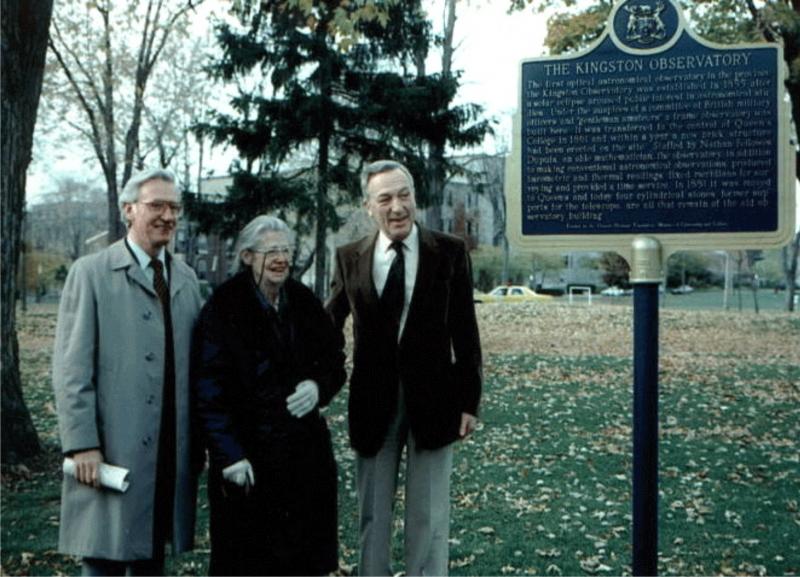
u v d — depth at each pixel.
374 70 13.24
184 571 4.65
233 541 3.41
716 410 9.30
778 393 10.23
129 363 3.36
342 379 3.62
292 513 3.43
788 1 10.62
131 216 3.46
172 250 3.94
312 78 13.27
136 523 3.34
